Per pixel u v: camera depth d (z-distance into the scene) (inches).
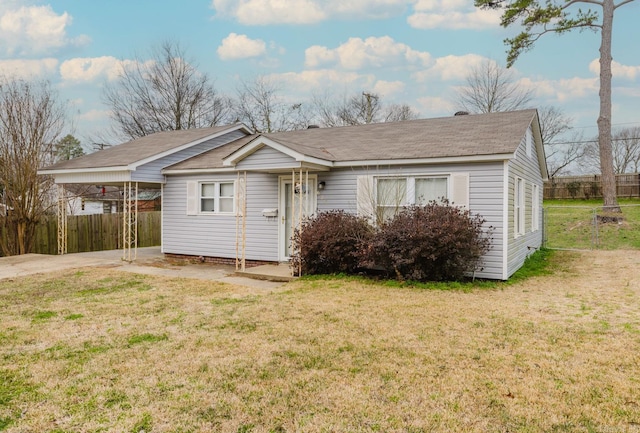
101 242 629.0
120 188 816.3
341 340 196.4
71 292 305.9
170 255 512.1
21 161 540.7
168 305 265.7
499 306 259.8
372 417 128.0
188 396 141.5
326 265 371.6
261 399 139.6
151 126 1110.4
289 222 439.2
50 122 576.7
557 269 418.3
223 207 476.7
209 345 190.2
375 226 373.7
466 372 159.9
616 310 249.3
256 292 307.6
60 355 178.5
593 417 127.3
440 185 359.9
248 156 390.0
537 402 136.6
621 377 154.7
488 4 761.6
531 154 489.7
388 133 460.4
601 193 1055.6
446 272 333.7
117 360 172.9
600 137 779.4
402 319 230.5
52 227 591.5
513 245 371.2
